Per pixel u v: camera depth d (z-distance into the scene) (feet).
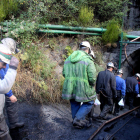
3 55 3.96
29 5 15.02
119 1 19.98
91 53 9.55
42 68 13.75
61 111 11.67
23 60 13.21
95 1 18.93
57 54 16.25
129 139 8.80
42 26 15.15
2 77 4.20
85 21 17.40
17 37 13.03
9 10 14.43
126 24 23.09
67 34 17.30
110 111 14.38
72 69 8.50
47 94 12.52
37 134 8.14
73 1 17.33
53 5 15.99
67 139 7.99
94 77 8.16
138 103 20.26
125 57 19.29
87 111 8.56
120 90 13.74
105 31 18.61
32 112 10.51
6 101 7.66
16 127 8.34
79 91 8.16
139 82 18.88
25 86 12.42
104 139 8.03
